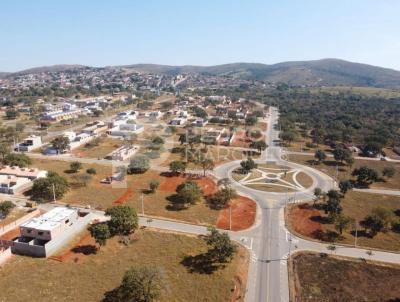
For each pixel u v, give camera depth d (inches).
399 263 3511.3
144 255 3516.2
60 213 3996.1
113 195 5068.9
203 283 3063.5
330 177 6220.5
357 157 7696.9
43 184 4849.9
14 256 3459.6
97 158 6943.9
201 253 3570.4
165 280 3009.4
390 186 5841.5
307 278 3211.1
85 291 2930.6
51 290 2933.1
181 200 4938.5
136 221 3863.2
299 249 3740.2
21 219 4244.6
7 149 6781.5
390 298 2962.6
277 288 3058.6
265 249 3722.9
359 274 3297.2
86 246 3690.9
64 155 7130.9
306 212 4677.7
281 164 6943.9
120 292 2910.9
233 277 3176.7
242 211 4665.4
